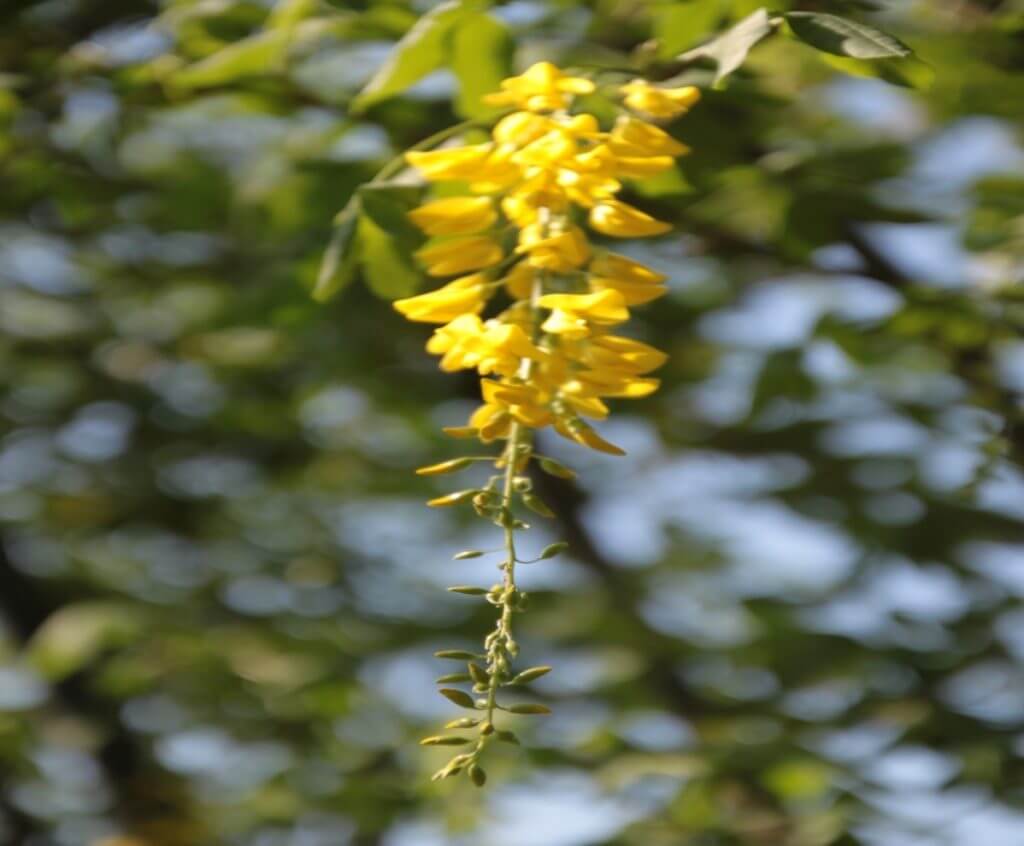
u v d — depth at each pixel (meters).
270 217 6.23
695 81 4.27
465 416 10.48
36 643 10.22
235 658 10.34
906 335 6.09
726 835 8.12
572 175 3.43
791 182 5.34
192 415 11.75
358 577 11.81
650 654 9.81
